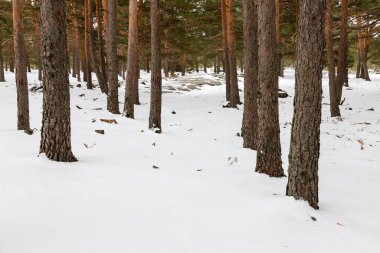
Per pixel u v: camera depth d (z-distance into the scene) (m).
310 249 4.71
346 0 21.28
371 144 14.34
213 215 5.67
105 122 15.71
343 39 21.73
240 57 43.88
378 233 5.57
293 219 5.66
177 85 34.84
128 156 10.02
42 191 6.36
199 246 4.57
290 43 27.20
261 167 8.92
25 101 12.30
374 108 23.59
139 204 6.05
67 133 8.49
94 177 7.51
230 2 23.34
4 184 6.55
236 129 17.48
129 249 4.39
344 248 4.84
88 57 27.61
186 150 11.80
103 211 5.62
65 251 4.25
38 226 4.92
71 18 28.88
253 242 4.78
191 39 26.28
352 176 9.63
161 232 4.95
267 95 8.77
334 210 6.55
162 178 7.86
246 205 6.17
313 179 6.35
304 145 6.29
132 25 17.62
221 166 9.65
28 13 28.69
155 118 15.16
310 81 6.16
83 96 23.98
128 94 18.19
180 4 22.81
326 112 22.59
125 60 27.08
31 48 43.22
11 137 11.02
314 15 6.02
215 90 33.28
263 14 8.70
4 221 5.02
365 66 39.47
